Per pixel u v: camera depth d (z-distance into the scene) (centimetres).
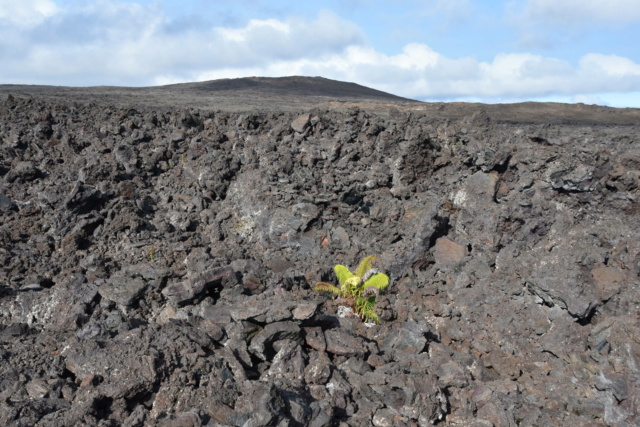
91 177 1775
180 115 2302
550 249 1337
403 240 1504
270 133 2112
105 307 1106
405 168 1719
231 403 750
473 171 1683
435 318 1221
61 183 1750
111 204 1578
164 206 1772
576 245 1268
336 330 986
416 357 997
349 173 1847
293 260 1527
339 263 1494
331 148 1900
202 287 1102
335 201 1653
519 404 883
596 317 1117
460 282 1332
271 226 1605
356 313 1180
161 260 1362
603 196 1506
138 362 814
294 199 1667
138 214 1652
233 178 1861
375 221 1606
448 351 1024
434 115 4281
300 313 937
